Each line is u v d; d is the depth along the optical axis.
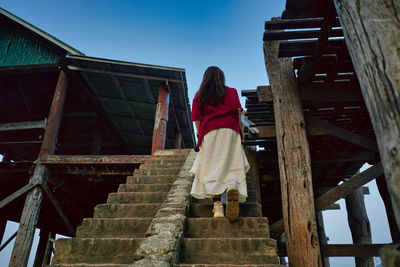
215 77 2.83
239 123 2.78
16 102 10.58
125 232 2.63
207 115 2.77
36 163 6.61
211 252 2.21
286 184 3.32
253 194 3.71
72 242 2.32
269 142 5.77
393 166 0.87
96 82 8.76
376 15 1.11
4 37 9.42
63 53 8.62
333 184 8.02
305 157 3.40
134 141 11.95
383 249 0.62
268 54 4.14
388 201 5.14
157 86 8.36
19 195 6.23
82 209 8.90
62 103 7.91
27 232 5.88
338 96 3.77
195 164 2.67
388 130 0.92
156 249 1.83
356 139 3.64
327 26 2.92
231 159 2.56
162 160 5.57
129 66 7.63
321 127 3.77
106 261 2.24
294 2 2.71
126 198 3.48
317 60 3.39
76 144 12.04
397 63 0.96
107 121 10.77
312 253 2.92
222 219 2.54
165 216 2.43
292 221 3.13
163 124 7.38
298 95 3.77
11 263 5.55
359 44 1.16
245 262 2.17
